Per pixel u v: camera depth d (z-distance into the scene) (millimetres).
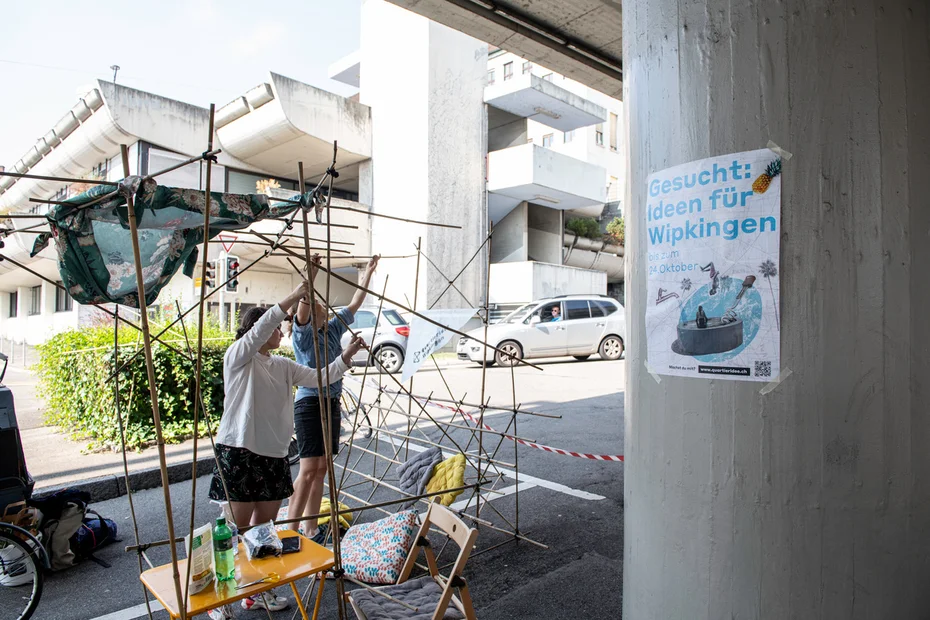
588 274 23875
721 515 1954
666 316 2082
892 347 1812
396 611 2611
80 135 19203
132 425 6629
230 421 3439
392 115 21109
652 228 2133
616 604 3369
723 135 1954
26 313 31016
